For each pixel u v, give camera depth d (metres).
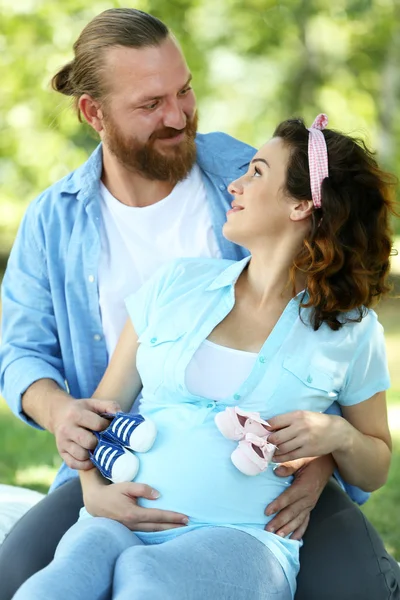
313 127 2.91
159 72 3.15
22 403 3.10
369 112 14.27
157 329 2.84
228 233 2.86
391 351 9.05
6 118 12.34
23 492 3.91
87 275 3.24
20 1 11.78
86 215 3.28
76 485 3.00
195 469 2.62
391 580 2.72
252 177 2.86
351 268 2.77
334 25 14.10
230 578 2.38
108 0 11.79
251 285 2.86
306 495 2.72
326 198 2.75
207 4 13.49
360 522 2.81
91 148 12.38
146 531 2.59
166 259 3.29
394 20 14.09
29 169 12.66
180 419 2.70
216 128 14.20
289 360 2.74
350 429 2.73
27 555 2.78
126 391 2.97
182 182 3.32
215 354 2.77
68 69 3.44
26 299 3.29
